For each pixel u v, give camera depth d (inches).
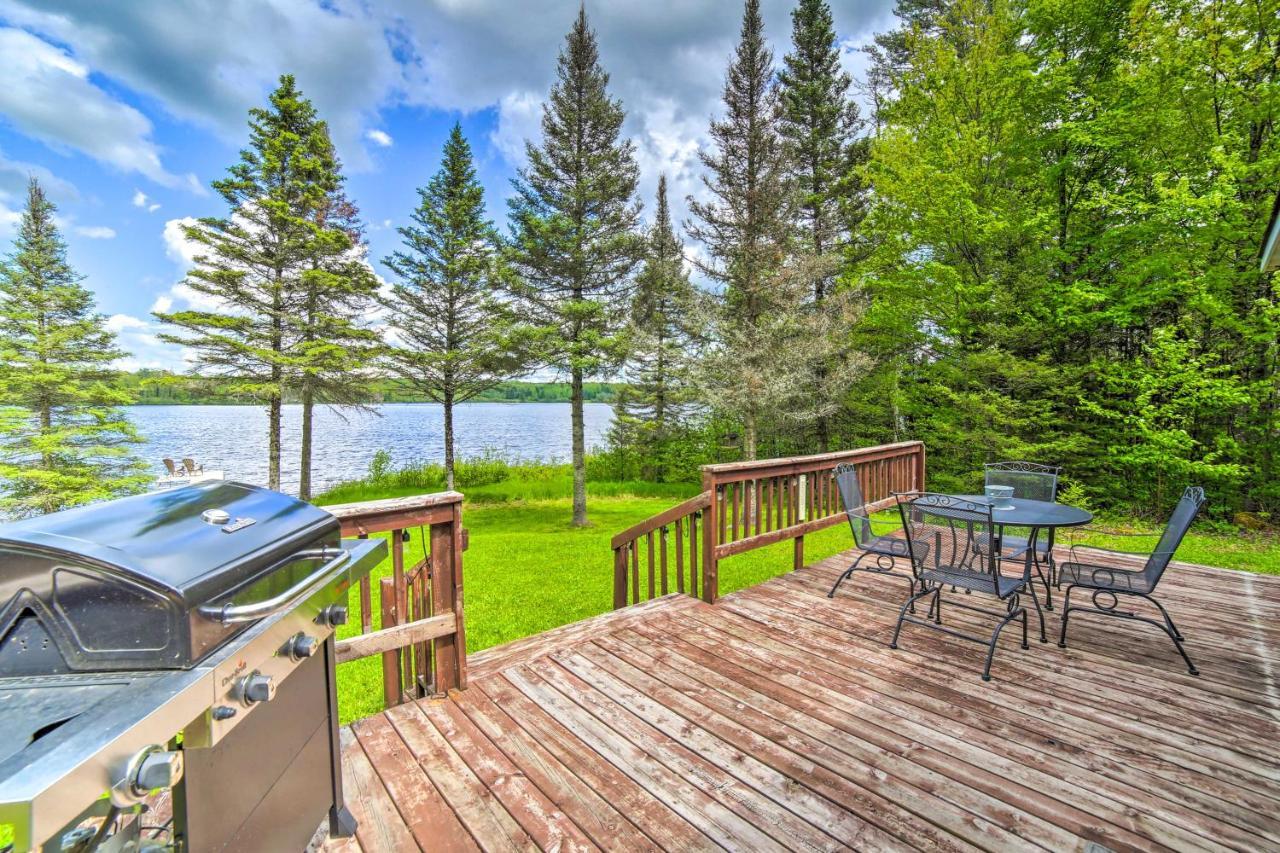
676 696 98.0
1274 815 68.1
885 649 116.9
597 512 518.0
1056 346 360.5
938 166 341.1
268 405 512.4
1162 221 279.4
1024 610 117.6
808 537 314.7
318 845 62.1
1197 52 266.5
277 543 50.3
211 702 36.7
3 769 26.0
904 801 71.2
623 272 471.5
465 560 312.2
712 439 631.8
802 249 429.1
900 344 430.0
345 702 137.9
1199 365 297.1
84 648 35.8
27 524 38.9
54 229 590.9
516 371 514.3
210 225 471.8
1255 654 113.1
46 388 529.3
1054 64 328.8
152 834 55.3
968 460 380.2
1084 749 82.0
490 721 90.5
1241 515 295.6
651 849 63.7
